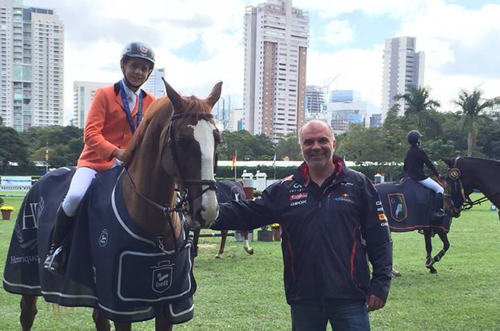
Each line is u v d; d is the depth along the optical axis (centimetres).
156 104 339
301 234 308
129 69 399
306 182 318
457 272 852
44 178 451
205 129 297
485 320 566
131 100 407
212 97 316
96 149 377
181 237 349
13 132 4734
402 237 1341
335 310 306
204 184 289
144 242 330
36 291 444
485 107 3856
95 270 345
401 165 3956
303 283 306
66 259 376
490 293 699
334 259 301
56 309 527
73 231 369
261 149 6819
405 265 922
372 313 592
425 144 4062
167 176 324
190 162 293
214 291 693
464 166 746
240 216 329
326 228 304
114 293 329
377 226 312
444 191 770
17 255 447
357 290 305
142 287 330
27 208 448
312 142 307
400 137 4056
